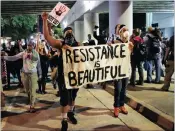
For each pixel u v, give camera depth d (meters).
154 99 6.09
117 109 5.37
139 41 7.47
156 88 7.34
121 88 5.41
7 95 7.93
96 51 4.76
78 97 7.27
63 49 4.46
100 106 6.24
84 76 4.68
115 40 5.18
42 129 4.80
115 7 9.39
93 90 8.25
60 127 4.88
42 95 7.76
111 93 7.66
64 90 4.51
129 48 5.10
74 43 4.85
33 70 5.84
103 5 12.66
